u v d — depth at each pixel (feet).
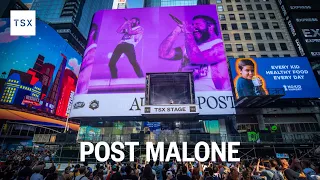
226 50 125.90
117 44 114.83
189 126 97.14
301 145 77.15
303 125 98.89
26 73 166.81
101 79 105.60
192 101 92.43
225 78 100.63
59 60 205.05
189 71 100.58
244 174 18.56
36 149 89.04
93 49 115.24
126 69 107.14
